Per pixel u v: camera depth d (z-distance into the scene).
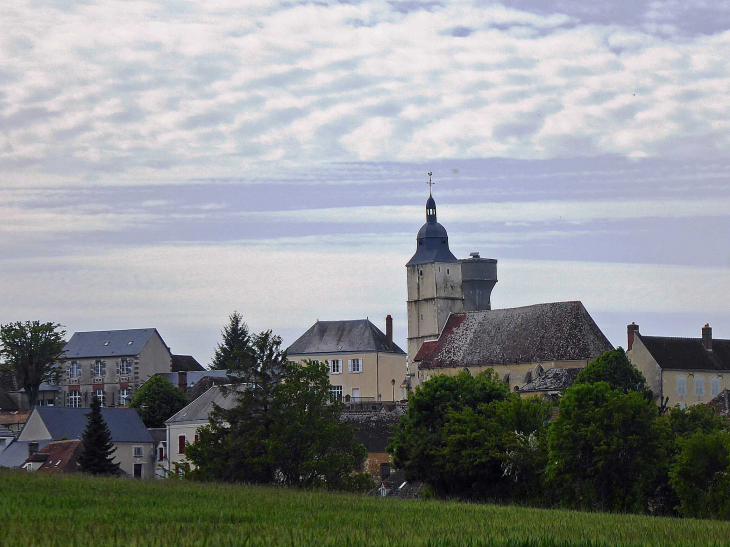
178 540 61.75
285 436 162.25
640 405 143.38
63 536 62.75
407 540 63.44
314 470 161.88
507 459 157.38
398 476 198.38
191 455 170.62
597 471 142.75
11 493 93.06
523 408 170.38
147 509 83.44
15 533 64.00
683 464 133.12
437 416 180.50
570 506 143.38
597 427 142.50
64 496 91.56
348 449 168.62
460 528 75.19
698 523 88.06
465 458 162.00
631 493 140.88
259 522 76.25
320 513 84.69
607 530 76.19
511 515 92.00
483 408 174.25
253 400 170.62
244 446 163.25
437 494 168.38
